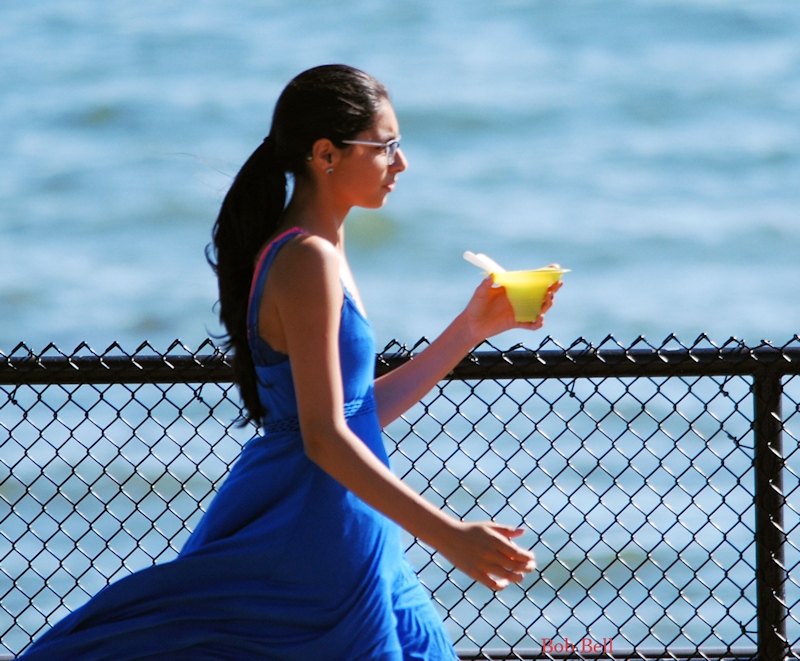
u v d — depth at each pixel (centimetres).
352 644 961
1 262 6906
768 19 10969
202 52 10781
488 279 1098
